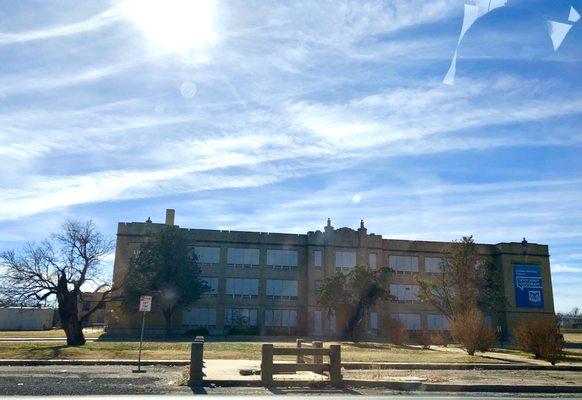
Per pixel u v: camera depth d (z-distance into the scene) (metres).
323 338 49.38
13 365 19.08
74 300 32.41
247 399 11.80
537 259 62.91
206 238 58.25
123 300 48.50
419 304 60.47
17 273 32.12
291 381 14.52
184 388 13.49
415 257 62.03
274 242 59.53
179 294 49.81
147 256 49.66
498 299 50.03
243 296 57.66
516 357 26.38
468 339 28.12
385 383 14.72
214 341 38.03
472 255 47.62
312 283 58.06
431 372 18.72
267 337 49.41
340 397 12.48
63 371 16.98
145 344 29.69
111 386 13.35
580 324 94.25
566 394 14.19
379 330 57.69
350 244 59.84
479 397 12.98
